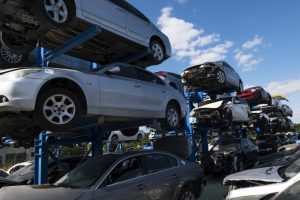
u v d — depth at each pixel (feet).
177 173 22.53
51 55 28.07
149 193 20.18
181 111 33.99
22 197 16.62
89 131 33.58
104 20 27.17
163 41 35.22
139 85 28.71
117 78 26.81
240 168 45.21
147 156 21.67
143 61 34.71
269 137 68.49
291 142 79.66
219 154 45.27
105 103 25.04
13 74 20.58
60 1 22.25
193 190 23.76
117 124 32.94
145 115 28.81
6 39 25.98
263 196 14.33
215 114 48.47
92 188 17.95
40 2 20.94
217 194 33.76
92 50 32.07
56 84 22.27
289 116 95.25
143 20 32.71
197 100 54.34
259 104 72.28
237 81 56.85
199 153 50.52
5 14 22.22
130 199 19.04
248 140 51.06
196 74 48.88
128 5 30.86
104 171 19.06
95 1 26.45
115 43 30.71
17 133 27.84
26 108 20.25
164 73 48.29
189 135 47.39
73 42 26.02
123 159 20.26
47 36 27.07
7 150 98.12
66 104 22.18
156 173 21.35
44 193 17.07
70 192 17.28
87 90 23.65
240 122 56.54
